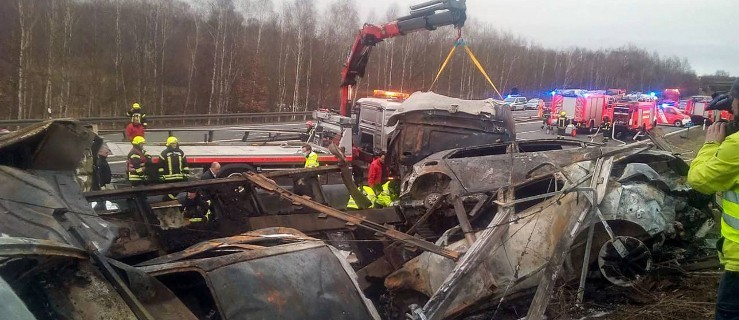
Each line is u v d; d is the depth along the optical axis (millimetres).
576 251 5387
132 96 31047
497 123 10445
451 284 4523
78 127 4125
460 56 42188
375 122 12812
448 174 6637
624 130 27359
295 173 5984
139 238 4484
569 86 61125
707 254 6180
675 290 5453
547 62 58156
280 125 26312
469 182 6609
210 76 33969
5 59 28656
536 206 5457
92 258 2707
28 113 26859
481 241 4922
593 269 5488
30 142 3934
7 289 1631
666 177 6434
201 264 2975
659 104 34250
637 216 5457
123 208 5207
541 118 35938
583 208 5137
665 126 33469
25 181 3496
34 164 3943
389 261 5801
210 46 34594
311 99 37094
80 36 32125
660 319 4867
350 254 6176
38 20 29875
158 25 33844
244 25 37906
